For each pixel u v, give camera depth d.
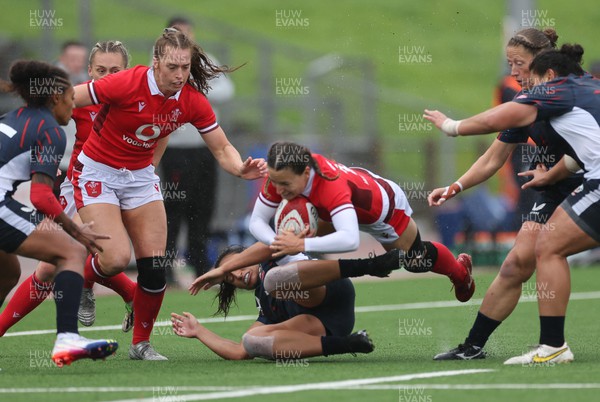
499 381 19.81
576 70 22.84
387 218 23.14
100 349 21.11
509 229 49.47
